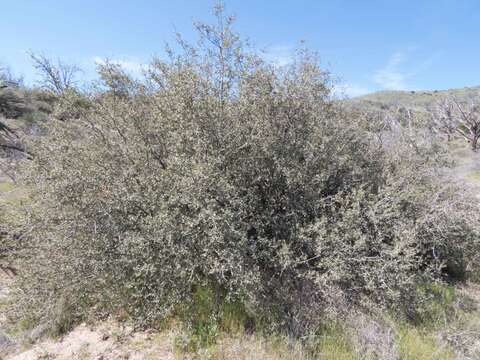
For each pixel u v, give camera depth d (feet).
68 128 12.68
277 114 11.45
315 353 8.86
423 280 12.75
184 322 9.47
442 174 15.17
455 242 13.80
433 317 11.20
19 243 13.08
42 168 11.85
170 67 12.12
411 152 14.89
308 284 10.48
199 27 11.35
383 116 17.69
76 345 9.43
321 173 11.52
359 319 9.86
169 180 9.81
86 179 10.15
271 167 11.44
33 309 10.79
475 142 58.49
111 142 11.56
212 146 10.52
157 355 8.68
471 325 11.05
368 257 10.32
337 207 12.15
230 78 11.96
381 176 13.46
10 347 10.03
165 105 10.93
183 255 9.29
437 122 64.54
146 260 9.21
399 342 9.46
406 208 12.90
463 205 14.07
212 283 10.28
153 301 9.09
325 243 10.53
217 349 8.64
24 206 12.32
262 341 9.01
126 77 12.45
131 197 9.59
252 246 9.98
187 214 9.67
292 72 12.23
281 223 10.91
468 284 14.65
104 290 9.97
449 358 9.32
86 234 9.98
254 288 9.51
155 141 11.85
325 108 13.12
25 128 24.64
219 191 9.71
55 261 10.14
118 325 9.95
